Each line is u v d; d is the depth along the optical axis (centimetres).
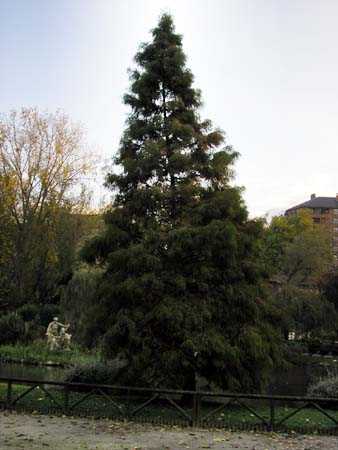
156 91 1414
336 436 1008
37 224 3338
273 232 5684
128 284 1230
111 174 1402
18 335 2848
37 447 855
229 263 1250
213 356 1220
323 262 4981
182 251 1252
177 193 1330
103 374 1379
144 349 1210
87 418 1084
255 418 1105
